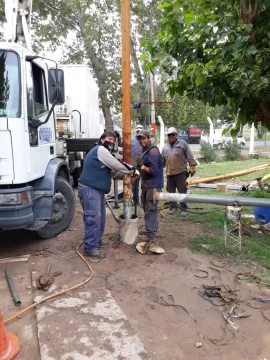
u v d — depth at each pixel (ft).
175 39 13.76
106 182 14.56
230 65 12.34
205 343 9.18
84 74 29.12
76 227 19.20
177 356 8.64
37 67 15.79
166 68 14.69
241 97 12.89
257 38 11.87
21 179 13.82
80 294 11.60
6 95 13.53
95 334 9.39
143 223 19.74
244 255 14.70
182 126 67.36
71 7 62.49
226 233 15.43
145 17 57.06
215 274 13.14
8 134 13.39
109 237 17.25
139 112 57.72
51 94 15.58
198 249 15.44
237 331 9.71
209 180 31.24
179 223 19.67
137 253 15.14
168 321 10.13
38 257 14.97
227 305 11.02
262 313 10.59
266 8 11.18
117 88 69.36
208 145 57.16
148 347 8.95
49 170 16.40
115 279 12.71
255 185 25.35
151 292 11.76
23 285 12.46
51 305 10.89
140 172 15.89
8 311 10.77
